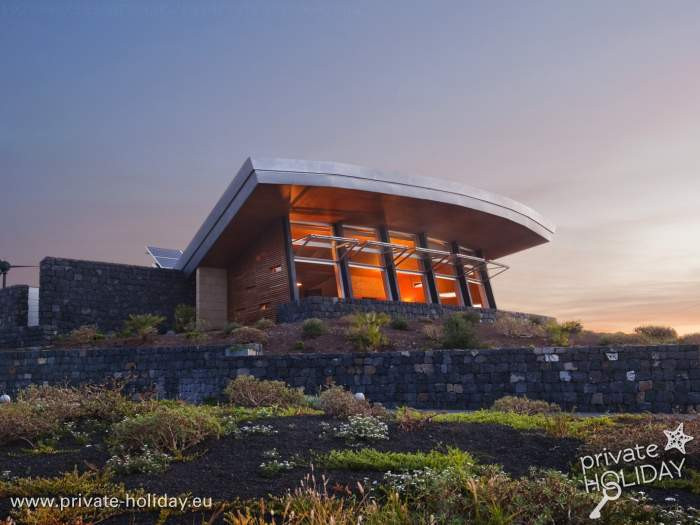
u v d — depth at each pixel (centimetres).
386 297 3941
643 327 3102
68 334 3362
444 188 3634
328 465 807
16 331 3334
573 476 762
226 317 4116
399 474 769
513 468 832
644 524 605
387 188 3419
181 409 1009
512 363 1938
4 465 849
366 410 1217
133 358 2478
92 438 1021
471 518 601
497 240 4606
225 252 3978
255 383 1536
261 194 3284
